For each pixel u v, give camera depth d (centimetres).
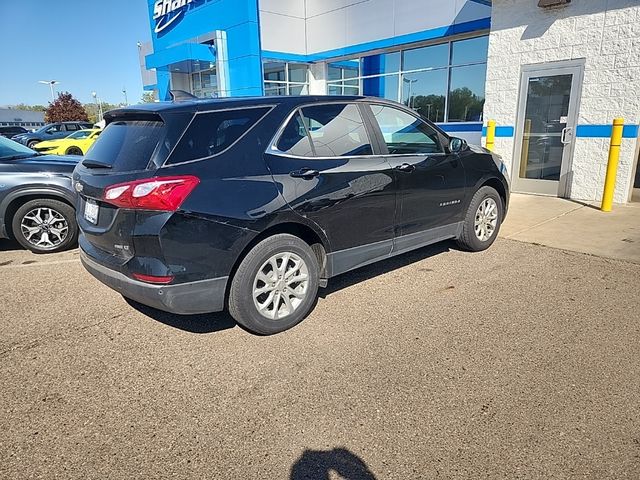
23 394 287
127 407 272
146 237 297
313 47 1559
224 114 336
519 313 377
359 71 1489
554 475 214
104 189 314
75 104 5484
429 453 230
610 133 752
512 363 305
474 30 1136
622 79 727
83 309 409
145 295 305
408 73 1352
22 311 406
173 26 1755
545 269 476
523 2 812
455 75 1239
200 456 233
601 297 404
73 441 245
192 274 308
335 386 286
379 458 228
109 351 336
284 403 272
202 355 327
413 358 315
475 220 521
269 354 326
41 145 1802
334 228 377
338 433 246
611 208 728
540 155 848
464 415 256
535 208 754
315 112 380
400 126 445
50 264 539
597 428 243
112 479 219
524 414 255
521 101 847
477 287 434
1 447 241
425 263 504
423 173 444
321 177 364
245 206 322
